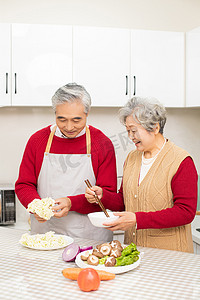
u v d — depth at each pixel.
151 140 1.61
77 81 2.79
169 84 2.94
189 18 3.29
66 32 2.76
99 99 2.83
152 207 1.63
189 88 2.92
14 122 3.09
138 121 1.55
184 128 3.35
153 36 2.88
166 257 1.35
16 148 3.10
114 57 2.83
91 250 1.34
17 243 1.52
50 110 3.12
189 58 2.90
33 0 3.05
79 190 1.89
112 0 3.16
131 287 1.10
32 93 2.74
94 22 3.15
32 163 1.90
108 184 1.84
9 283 1.12
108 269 1.18
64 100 1.67
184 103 2.98
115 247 1.31
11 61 2.71
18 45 2.71
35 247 1.42
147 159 1.69
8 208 2.74
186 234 1.63
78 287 1.10
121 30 2.83
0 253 1.39
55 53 2.75
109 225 1.42
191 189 1.54
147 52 2.88
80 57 2.79
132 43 2.85
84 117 1.74
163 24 3.26
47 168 1.89
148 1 3.22
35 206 1.52
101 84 2.83
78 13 3.12
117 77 2.84
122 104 2.87
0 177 3.09
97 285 1.07
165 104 2.94
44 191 1.91
